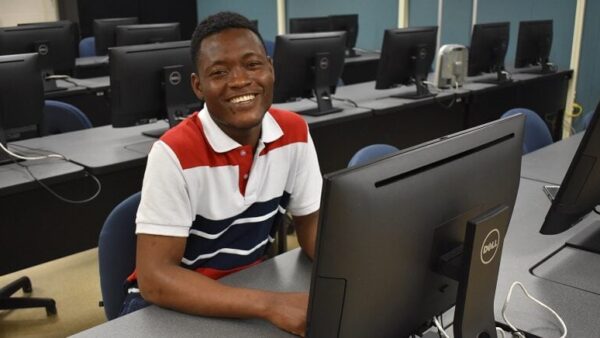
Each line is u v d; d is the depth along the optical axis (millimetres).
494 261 900
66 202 2381
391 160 770
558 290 1231
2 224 2221
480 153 921
